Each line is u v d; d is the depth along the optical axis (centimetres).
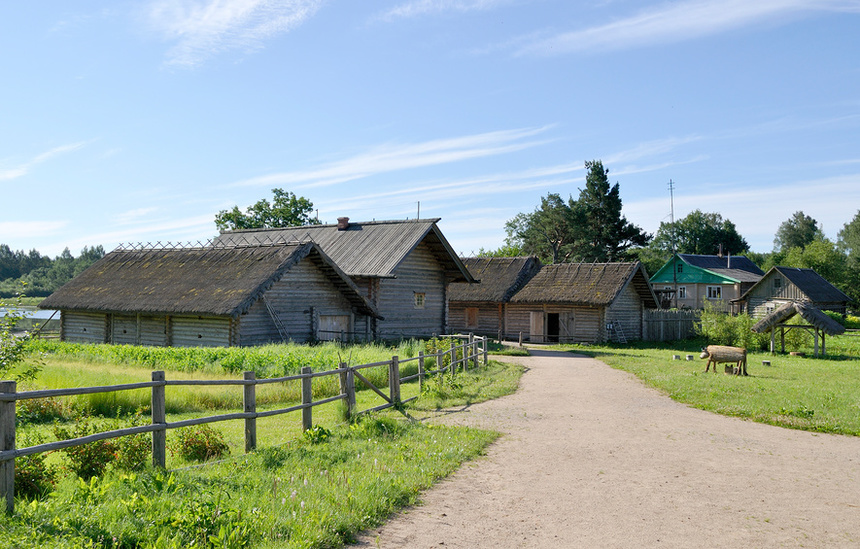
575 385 1991
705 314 4159
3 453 605
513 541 639
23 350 1300
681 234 11719
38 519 575
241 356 2022
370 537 641
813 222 13362
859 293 8606
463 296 4547
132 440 860
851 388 1877
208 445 952
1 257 12662
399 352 2442
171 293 2850
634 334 4438
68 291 3338
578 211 7650
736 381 2023
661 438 1174
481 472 906
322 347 2439
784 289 5944
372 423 1135
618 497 795
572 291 4238
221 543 550
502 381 2009
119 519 598
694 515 730
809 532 681
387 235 3616
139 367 2038
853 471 945
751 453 1059
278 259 2798
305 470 835
